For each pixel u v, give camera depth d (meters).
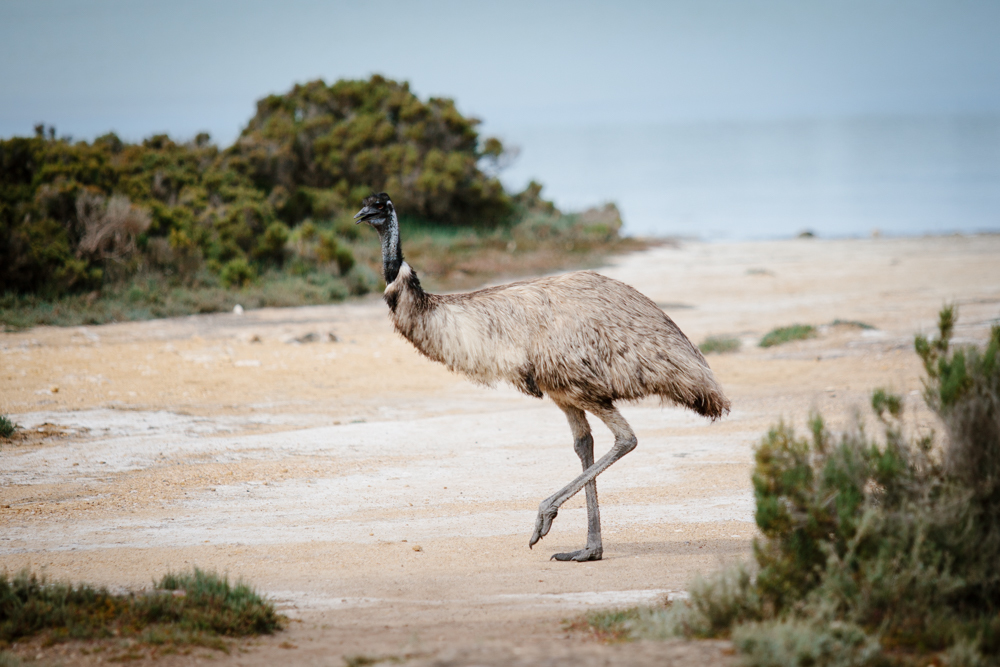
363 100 157.25
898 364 58.22
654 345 26.75
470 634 18.98
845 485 19.98
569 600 22.48
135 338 73.31
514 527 30.84
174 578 22.86
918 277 106.88
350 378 60.94
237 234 103.62
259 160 132.75
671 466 38.50
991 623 16.80
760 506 20.12
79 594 20.92
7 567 25.69
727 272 119.38
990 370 20.72
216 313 88.00
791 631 16.50
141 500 33.88
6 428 42.88
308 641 18.88
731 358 65.44
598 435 45.34
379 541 29.12
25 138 101.75
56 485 35.72
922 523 19.14
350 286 102.06
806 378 57.12
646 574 25.02
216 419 48.03
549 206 176.50
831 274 113.94
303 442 43.41
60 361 62.69
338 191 138.00
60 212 92.00
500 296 27.50
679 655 16.19
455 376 62.53
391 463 39.88
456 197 150.75
